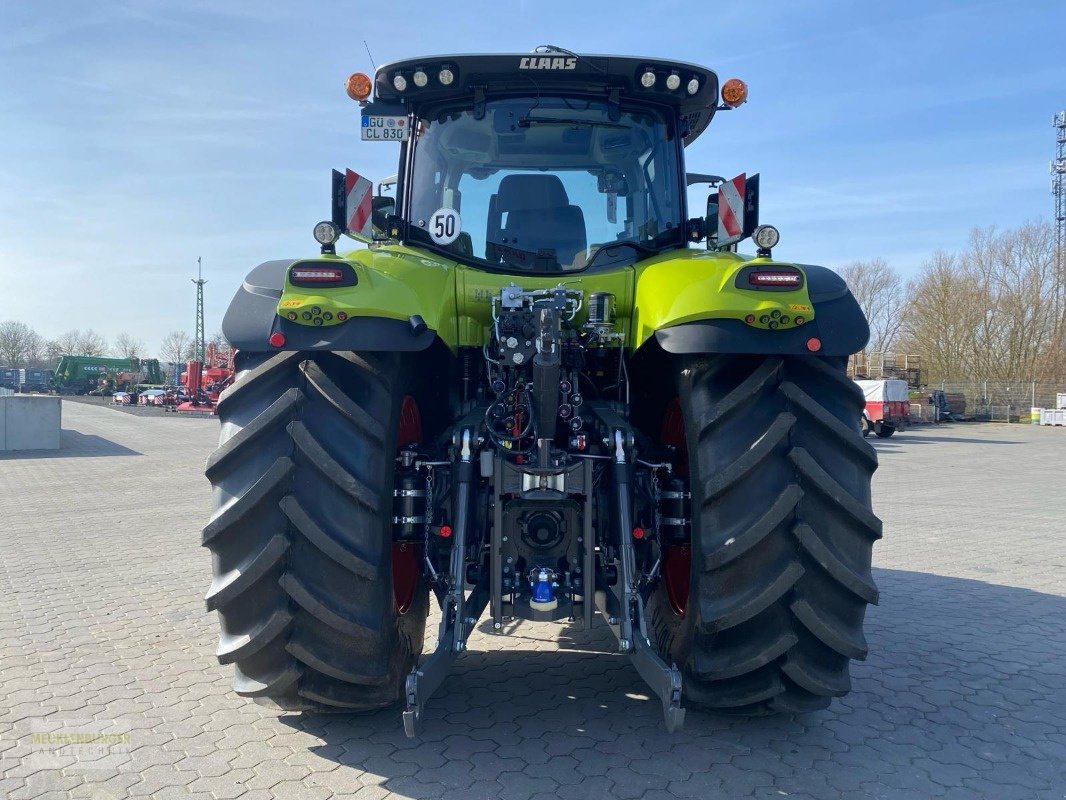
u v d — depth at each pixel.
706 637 2.83
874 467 2.84
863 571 2.75
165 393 50.00
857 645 2.74
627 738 3.14
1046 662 4.16
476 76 3.72
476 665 4.02
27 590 5.72
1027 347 46.88
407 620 3.27
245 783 2.77
